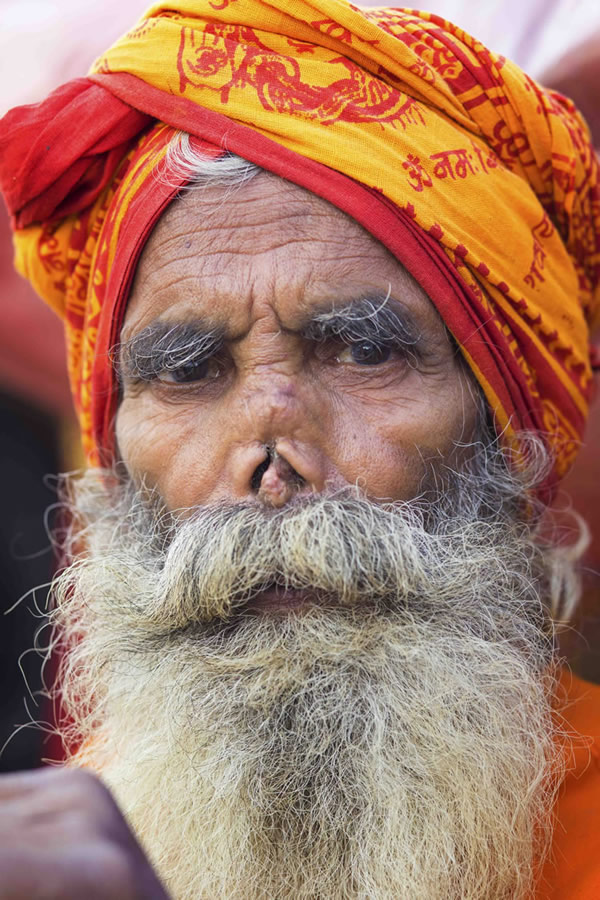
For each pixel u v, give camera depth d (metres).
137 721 5.02
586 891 4.33
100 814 2.35
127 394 5.27
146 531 5.20
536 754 4.58
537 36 6.85
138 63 4.90
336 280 4.63
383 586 4.46
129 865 2.19
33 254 5.62
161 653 4.82
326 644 4.44
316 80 4.69
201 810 4.60
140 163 4.95
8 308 9.46
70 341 5.96
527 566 5.26
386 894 4.30
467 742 4.49
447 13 7.08
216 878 4.55
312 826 4.49
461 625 4.71
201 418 4.93
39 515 11.37
